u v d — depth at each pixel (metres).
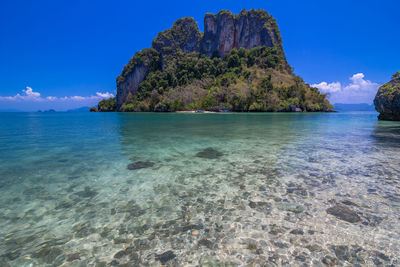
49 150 9.48
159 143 11.38
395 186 4.96
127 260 2.70
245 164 7.09
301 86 86.00
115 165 7.07
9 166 6.92
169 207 4.11
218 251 2.85
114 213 3.89
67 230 3.38
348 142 11.21
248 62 116.81
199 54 144.12
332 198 4.36
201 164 7.16
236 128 19.52
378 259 2.62
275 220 3.57
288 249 2.85
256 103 72.56
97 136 14.32
